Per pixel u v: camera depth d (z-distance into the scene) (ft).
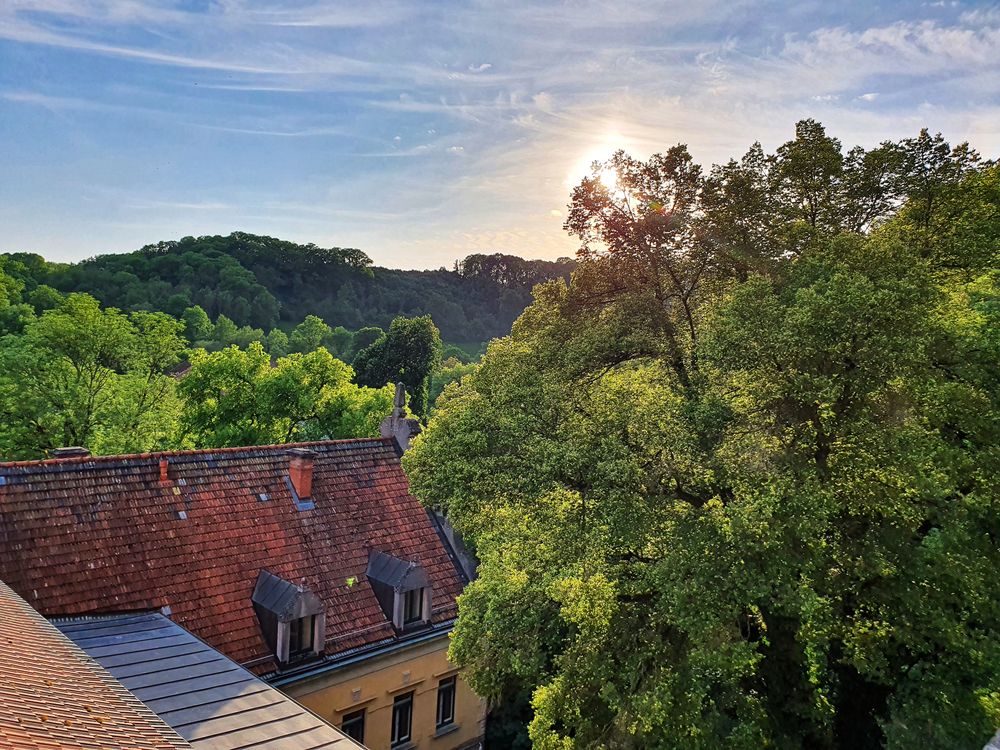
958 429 45.93
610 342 52.95
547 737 45.75
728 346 44.24
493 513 49.60
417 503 70.23
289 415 109.09
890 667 47.52
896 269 44.93
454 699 64.23
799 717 47.91
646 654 44.09
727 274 55.93
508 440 48.37
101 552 50.57
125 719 22.59
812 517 38.58
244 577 55.52
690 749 40.09
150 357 122.93
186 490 57.47
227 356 105.29
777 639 47.93
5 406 96.48
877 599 44.01
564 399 50.83
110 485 54.13
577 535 44.09
